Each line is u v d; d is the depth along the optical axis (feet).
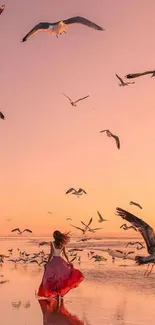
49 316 49.29
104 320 47.21
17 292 69.31
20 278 93.86
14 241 453.17
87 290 70.38
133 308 53.88
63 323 45.83
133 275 91.61
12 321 46.88
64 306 55.83
